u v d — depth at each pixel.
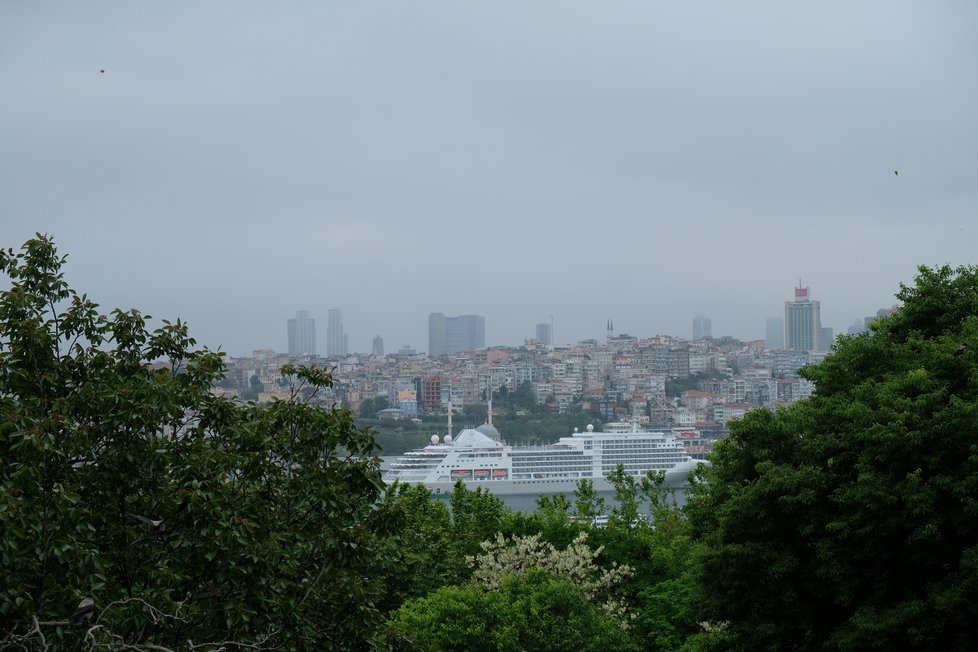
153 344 22.66
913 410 27.44
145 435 20.25
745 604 29.22
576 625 29.94
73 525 17.17
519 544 38.41
